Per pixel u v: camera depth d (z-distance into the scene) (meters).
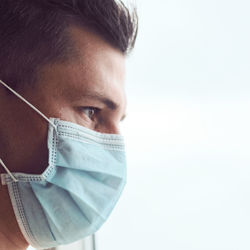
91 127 0.89
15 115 0.81
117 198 0.91
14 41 0.82
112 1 0.89
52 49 0.82
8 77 0.81
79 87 0.83
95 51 0.86
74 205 0.86
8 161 0.81
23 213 0.83
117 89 0.88
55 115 0.83
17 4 0.83
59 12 0.84
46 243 0.88
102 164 0.88
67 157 0.83
